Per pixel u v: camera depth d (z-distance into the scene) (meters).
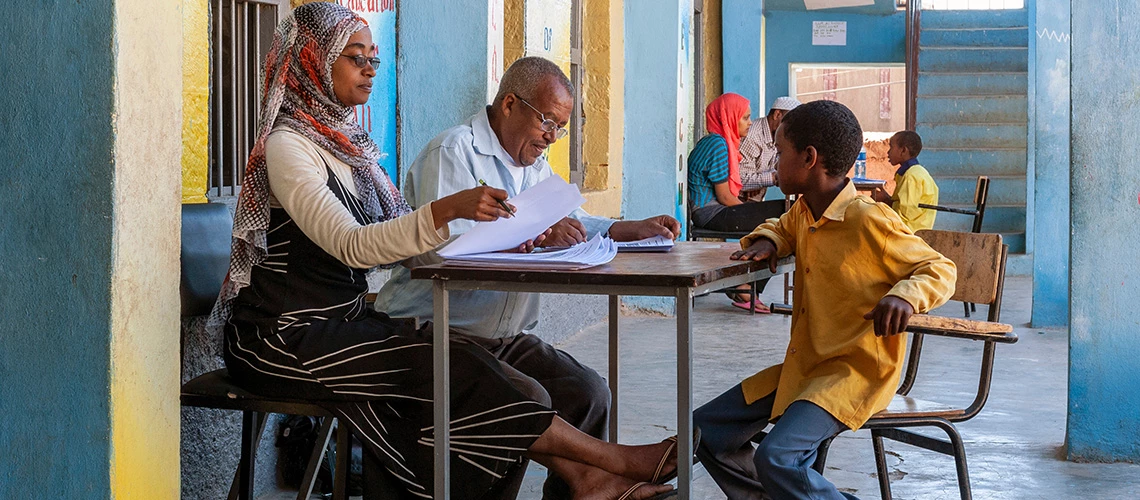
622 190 8.45
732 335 7.53
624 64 8.22
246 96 3.96
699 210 8.48
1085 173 4.25
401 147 4.99
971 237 3.23
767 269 2.86
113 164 2.47
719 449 2.97
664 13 8.36
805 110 2.83
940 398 5.56
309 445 3.84
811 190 2.85
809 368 2.85
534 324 3.44
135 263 2.58
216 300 3.14
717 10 12.66
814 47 13.60
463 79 4.93
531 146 3.30
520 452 2.71
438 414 2.60
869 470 4.29
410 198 3.31
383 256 2.63
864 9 13.37
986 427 4.98
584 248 2.72
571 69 7.46
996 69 13.38
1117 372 4.32
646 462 2.77
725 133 8.80
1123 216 4.24
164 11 2.64
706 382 5.95
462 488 2.70
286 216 2.80
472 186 3.21
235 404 2.82
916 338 3.32
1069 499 3.91
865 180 9.66
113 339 2.51
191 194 3.52
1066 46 7.72
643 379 6.00
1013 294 9.95
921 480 4.15
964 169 12.98
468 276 2.43
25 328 2.54
